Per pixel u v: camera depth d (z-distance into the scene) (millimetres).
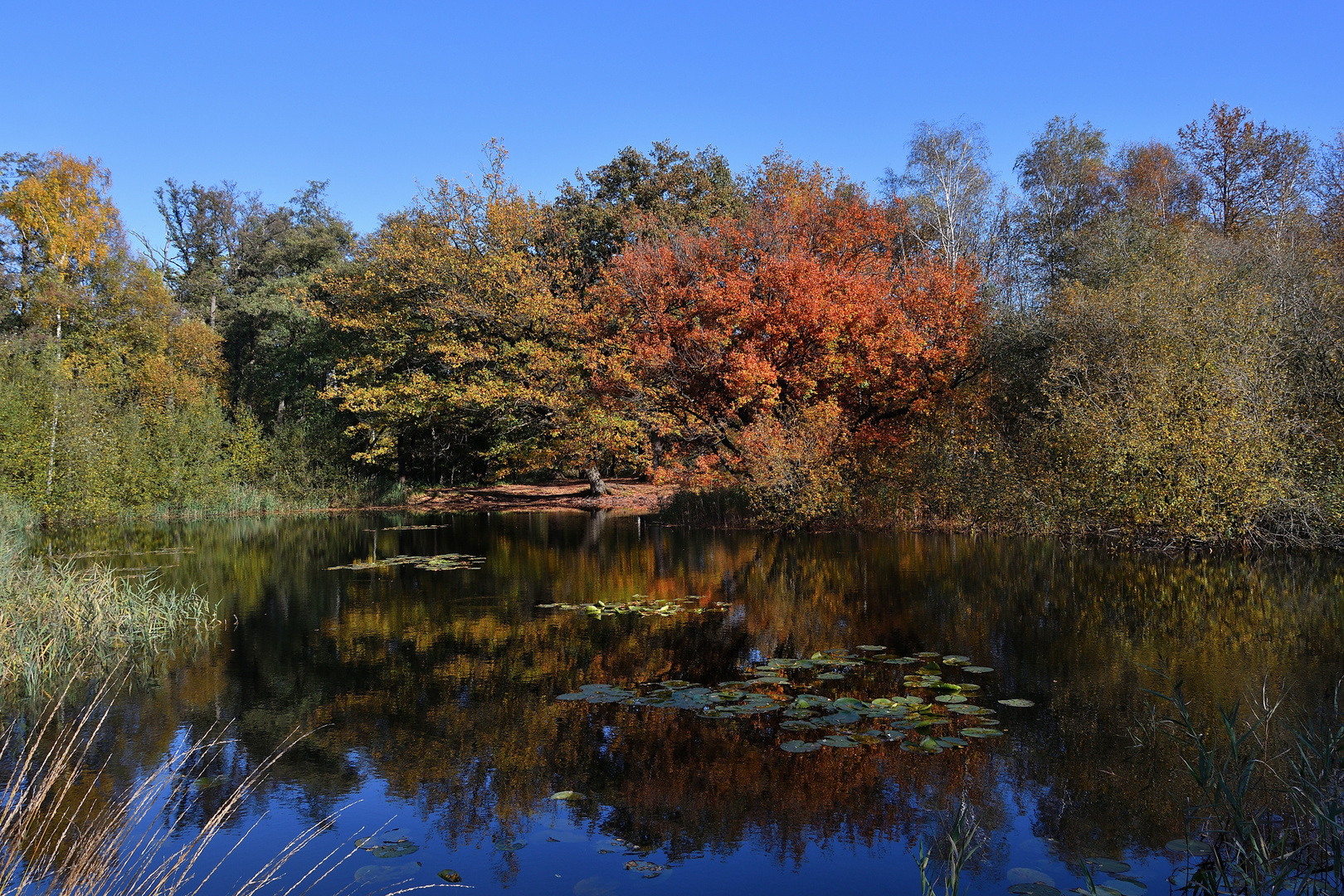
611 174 29531
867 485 17422
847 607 9164
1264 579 9945
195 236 46000
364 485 28484
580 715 5727
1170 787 4309
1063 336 15984
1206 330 12906
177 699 6336
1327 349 12359
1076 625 8000
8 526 18891
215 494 25281
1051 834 3826
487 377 25891
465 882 3498
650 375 21016
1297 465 11945
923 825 3967
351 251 31734
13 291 30109
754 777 4590
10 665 6973
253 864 3713
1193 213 28891
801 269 18891
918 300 19234
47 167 31188
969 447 16703
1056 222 27656
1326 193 21484
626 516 22703
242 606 10055
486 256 26297
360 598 10438
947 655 7008
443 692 6387
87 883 3445
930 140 26531
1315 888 3100
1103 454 12859
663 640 7863
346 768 4875
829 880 3439
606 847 3809
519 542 16797
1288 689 5770
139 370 30984
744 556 13570
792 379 18891
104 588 8945
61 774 4867
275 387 35000
